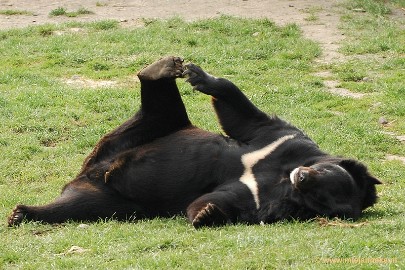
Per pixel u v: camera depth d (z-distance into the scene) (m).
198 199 12.00
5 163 16.55
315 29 26.92
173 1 30.38
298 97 20.83
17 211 12.39
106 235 11.55
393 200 13.70
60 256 10.70
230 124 12.66
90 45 24.92
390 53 24.53
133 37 25.62
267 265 9.67
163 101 12.88
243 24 26.83
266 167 12.12
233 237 10.70
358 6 29.27
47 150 17.30
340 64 23.61
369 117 19.38
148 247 10.76
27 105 19.53
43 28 26.70
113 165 12.66
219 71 23.02
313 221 11.57
